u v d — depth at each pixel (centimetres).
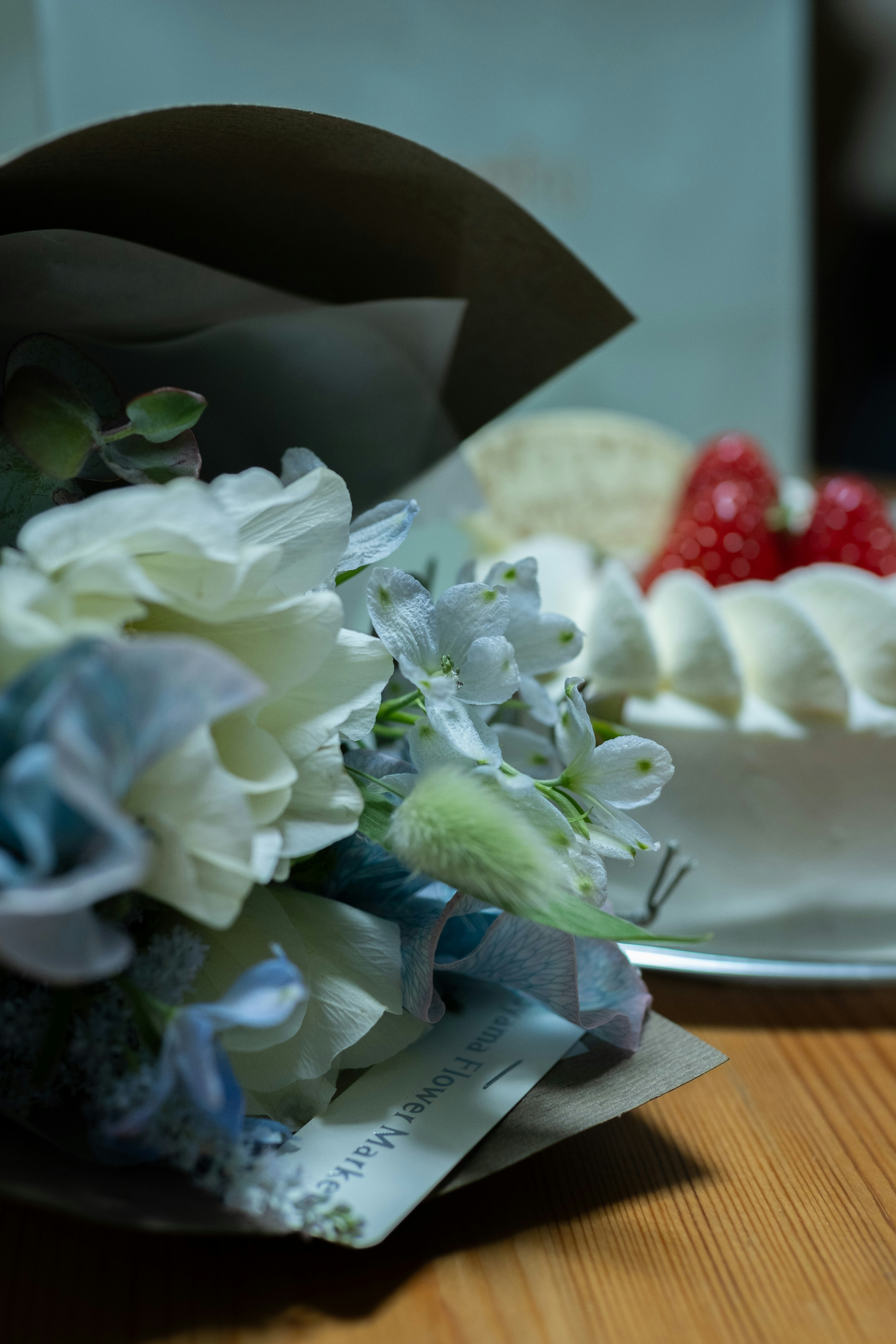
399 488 35
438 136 71
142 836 22
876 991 35
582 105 72
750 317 78
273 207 31
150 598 23
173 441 27
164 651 22
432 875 25
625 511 55
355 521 28
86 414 26
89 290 29
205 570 24
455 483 39
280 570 25
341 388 34
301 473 28
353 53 67
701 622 34
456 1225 26
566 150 73
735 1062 32
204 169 29
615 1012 28
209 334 32
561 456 56
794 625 34
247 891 23
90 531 23
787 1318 25
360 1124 27
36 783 21
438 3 68
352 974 27
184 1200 24
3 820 22
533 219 31
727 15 72
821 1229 27
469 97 70
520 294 33
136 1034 24
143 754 22
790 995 34
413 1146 26
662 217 76
